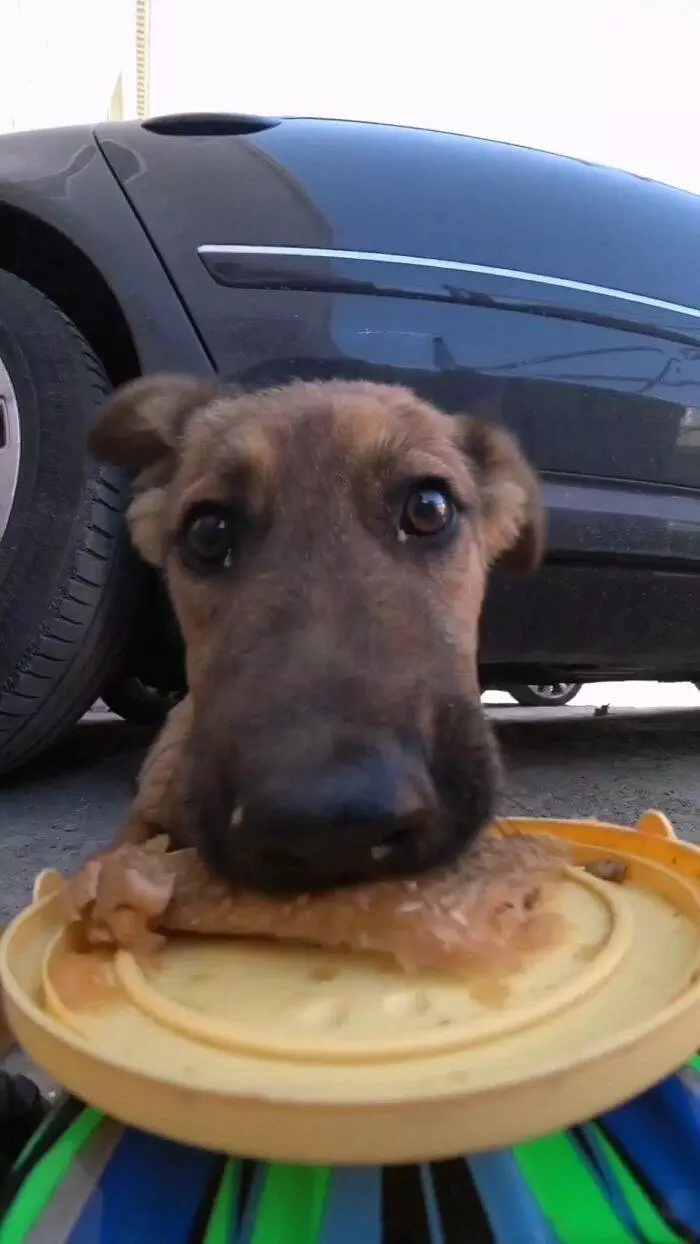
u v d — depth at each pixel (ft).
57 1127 0.81
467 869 0.96
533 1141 0.71
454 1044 0.69
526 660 2.53
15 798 2.51
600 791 2.75
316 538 1.17
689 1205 0.72
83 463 2.23
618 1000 0.76
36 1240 0.69
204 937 0.91
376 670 0.96
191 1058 0.69
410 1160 0.61
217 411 1.47
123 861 0.94
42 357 2.26
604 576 2.45
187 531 1.32
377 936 0.84
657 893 1.01
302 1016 0.75
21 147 2.45
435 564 1.31
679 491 2.50
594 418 2.34
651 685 6.37
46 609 2.20
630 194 2.58
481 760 1.03
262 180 2.28
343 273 2.20
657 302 2.45
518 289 2.29
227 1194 0.72
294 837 0.81
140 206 2.26
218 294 2.19
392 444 1.27
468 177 2.37
